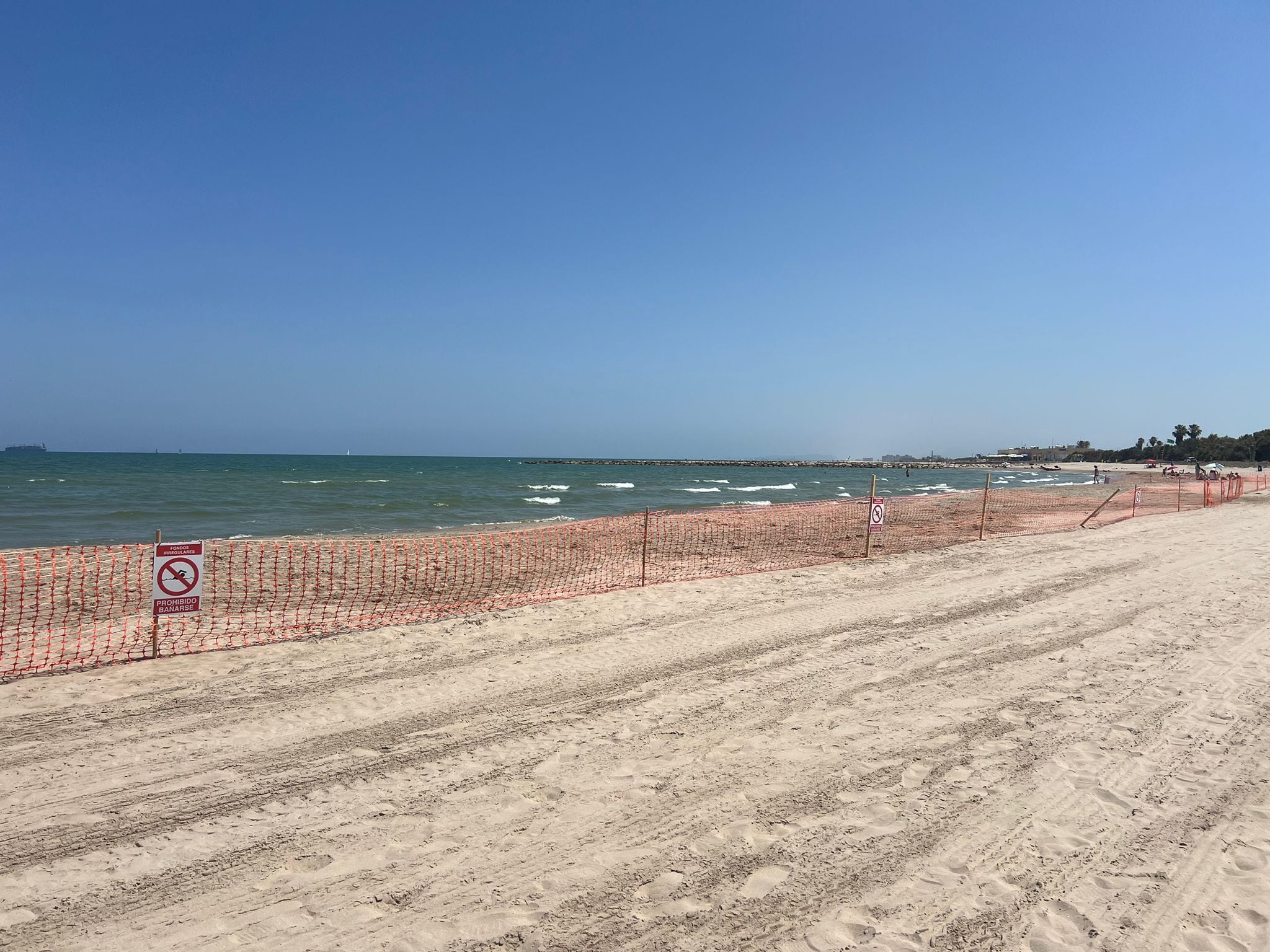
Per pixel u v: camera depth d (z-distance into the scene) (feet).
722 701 19.33
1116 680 20.85
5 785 14.29
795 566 42.01
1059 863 11.70
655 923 10.32
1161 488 141.38
